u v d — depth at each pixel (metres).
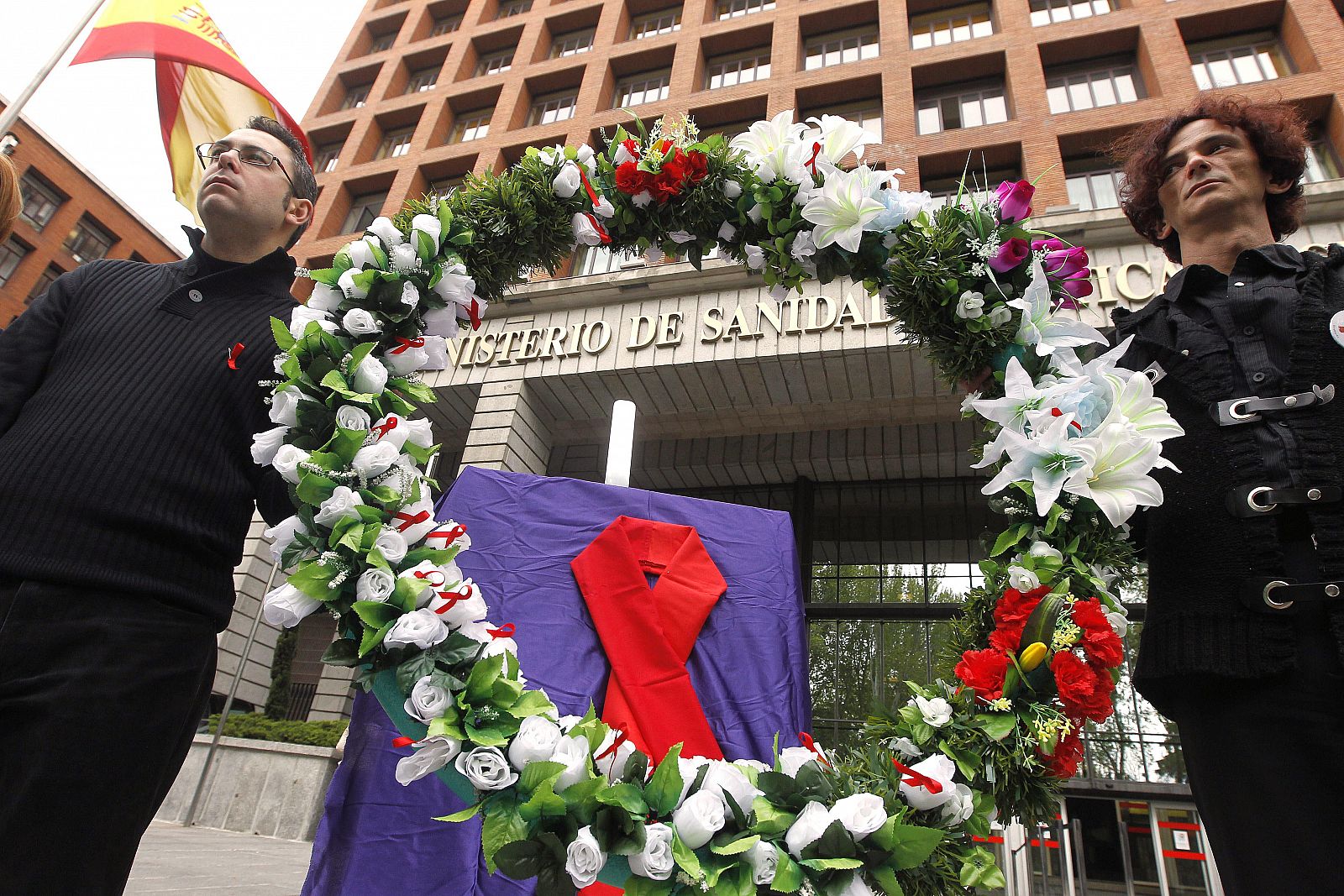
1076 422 1.42
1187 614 1.34
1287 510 1.29
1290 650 1.20
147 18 6.29
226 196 1.84
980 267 1.70
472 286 1.70
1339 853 1.11
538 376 9.46
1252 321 1.49
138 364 1.57
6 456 1.44
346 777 2.15
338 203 16.20
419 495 1.40
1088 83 12.45
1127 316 1.76
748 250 2.01
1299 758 1.18
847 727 8.69
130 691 1.31
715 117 14.12
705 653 2.26
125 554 1.39
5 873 1.15
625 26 17.08
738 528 2.52
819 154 1.92
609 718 2.06
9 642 1.28
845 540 9.89
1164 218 2.00
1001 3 13.34
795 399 9.23
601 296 9.67
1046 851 6.07
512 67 17.05
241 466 1.62
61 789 1.21
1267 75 11.52
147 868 4.72
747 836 1.13
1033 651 1.30
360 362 1.47
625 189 1.93
